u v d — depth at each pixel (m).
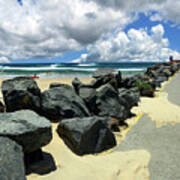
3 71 48.53
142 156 5.27
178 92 14.85
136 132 7.13
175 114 9.12
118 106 8.19
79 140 4.93
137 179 4.20
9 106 5.93
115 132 6.97
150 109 10.10
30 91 6.15
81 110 6.99
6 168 2.70
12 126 3.57
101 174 4.09
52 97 6.68
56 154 4.51
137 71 51.66
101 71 11.18
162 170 4.60
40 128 3.67
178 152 5.50
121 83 13.88
